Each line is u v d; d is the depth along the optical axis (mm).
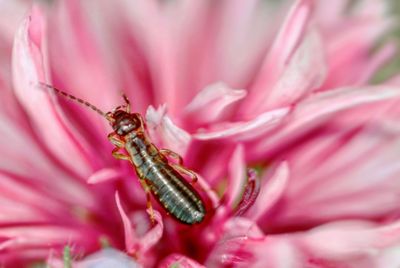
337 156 114
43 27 107
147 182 111
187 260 104
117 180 114
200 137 107
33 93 107
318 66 107
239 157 107
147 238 104
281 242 103
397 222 104
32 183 112
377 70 120
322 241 105
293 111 108
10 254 107
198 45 118
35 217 111
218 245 106
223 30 118
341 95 108
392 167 113
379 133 113
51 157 112
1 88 112
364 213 113
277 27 121
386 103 113
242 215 106
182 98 117
